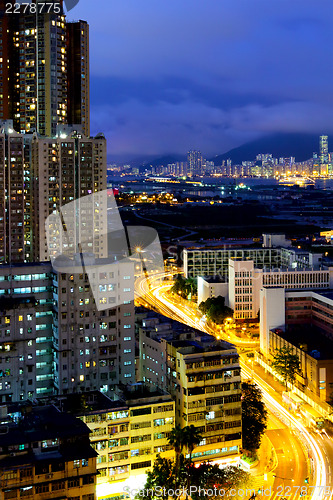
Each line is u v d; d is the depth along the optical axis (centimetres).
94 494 13675
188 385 18000
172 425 17262
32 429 14112
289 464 19062
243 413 19662
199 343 19350
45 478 13288
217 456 18388
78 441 13925
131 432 16750
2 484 12988
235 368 18488
